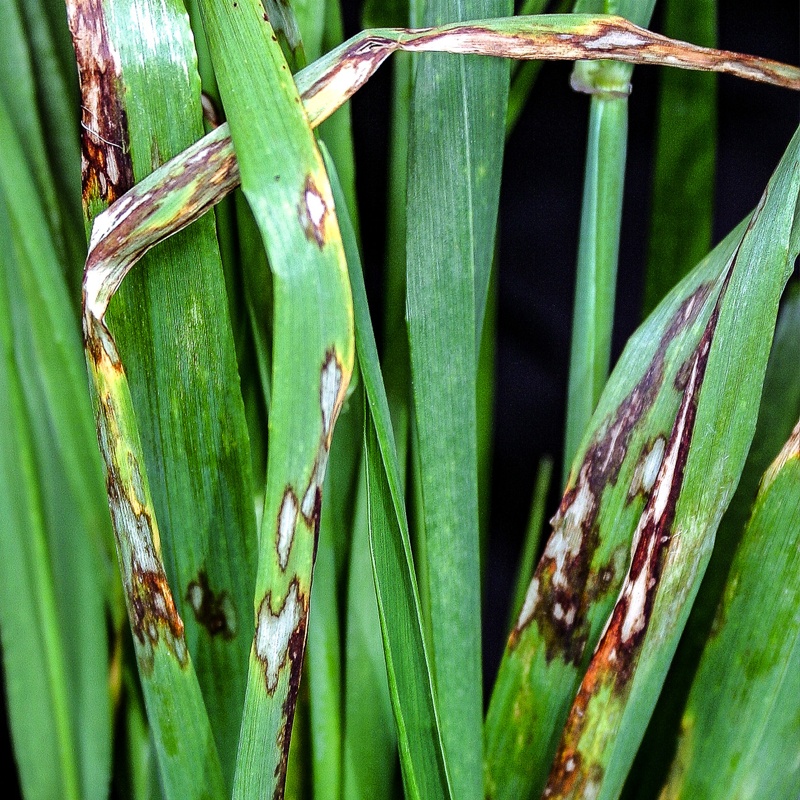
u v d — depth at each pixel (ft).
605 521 0.67
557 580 0.68
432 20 0.66
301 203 0.59
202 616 0.67
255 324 0.69
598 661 0.66
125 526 0.62
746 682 0.68
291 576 0.60
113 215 0.60
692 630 0.73
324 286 0.59
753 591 0.67
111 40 0.61
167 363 0.64
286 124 0.59
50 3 0.71
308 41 0.68
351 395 0.72
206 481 0.65
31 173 0.72
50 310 0.72
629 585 0.65
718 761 0.69
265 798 0.62
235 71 0.59
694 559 0.65
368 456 0.64
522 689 0.69
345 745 0.73
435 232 0.66
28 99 0.72
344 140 0.70
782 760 0.68
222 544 0.66
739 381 0.64
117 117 0.62
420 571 0.73
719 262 0.66
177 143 0.62
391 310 0.73
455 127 0.66
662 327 0.67
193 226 0.63
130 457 0.61
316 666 0.72
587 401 0.72
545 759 0.70
